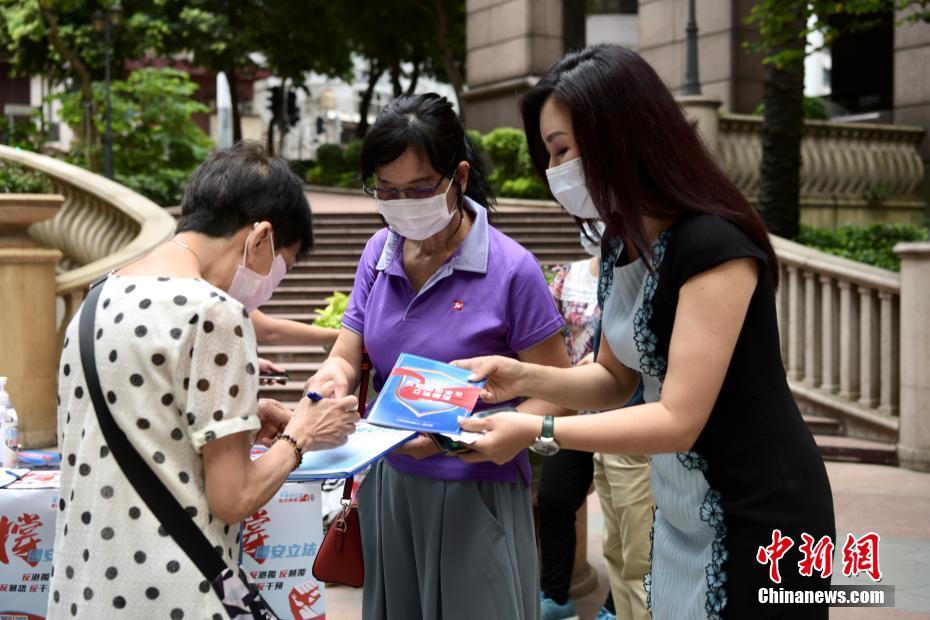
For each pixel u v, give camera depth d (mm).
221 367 1846
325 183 23328
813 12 9445
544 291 2543
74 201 11281
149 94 22219
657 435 1865
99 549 1843
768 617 1880
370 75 29844
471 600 2455
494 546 2465
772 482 1897
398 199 2383
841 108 20312
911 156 15609
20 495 2512
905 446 7074
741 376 1908
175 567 1835
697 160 1941
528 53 18078
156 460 1837
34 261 7113
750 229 1904
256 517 2570
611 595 3994
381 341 2598
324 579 2609
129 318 1855
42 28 20938
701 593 1959
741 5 16406
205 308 1846
